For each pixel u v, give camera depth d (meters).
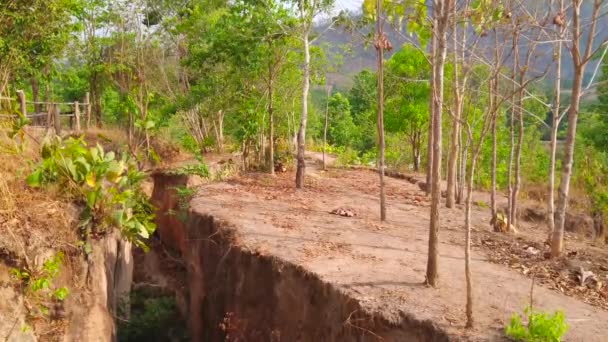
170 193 12.15
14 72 11.85
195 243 9.15
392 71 15.80
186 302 9.64
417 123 16.59
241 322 7.34
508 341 4.58
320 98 32.41
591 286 6.11
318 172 15.65
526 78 9.01
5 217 5.47
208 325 8.43
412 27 6.02
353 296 5.61
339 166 17.66
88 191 6.34
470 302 4.82
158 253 11.85
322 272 6.32
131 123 14.12
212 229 8.76
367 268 6.52
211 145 17.34
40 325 5.41
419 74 15.88
